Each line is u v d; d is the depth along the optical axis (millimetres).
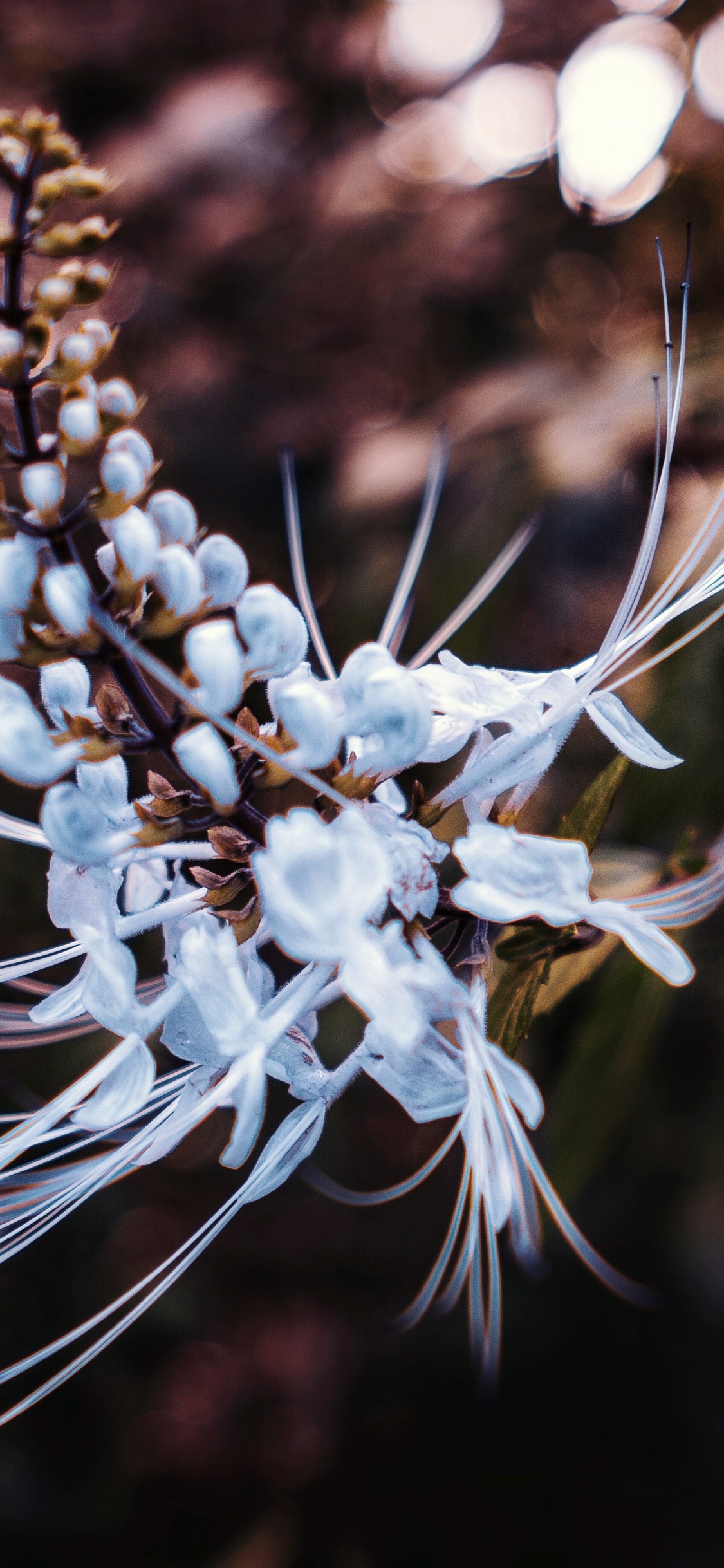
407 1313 181
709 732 220
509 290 318
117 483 170
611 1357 417
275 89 309
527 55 322
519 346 316
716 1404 410
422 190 319
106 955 173
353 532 276
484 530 248
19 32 319
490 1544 446
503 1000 187
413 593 260
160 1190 394
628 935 174
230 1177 381
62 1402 442
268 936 181
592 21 311
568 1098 216
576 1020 249
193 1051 177
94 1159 183
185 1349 459
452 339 328
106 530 174
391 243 316
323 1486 457
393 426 301
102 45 320
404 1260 428
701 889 191
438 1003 174
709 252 274
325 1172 402
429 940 175
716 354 245
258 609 174
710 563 227
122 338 317
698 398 240
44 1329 389
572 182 303
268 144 297
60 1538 433
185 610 172
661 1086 303
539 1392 434
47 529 170
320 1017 293
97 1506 435
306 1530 450
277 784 177
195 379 322
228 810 172
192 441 314
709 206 285
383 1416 454
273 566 311
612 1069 214
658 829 222
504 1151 174
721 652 222
